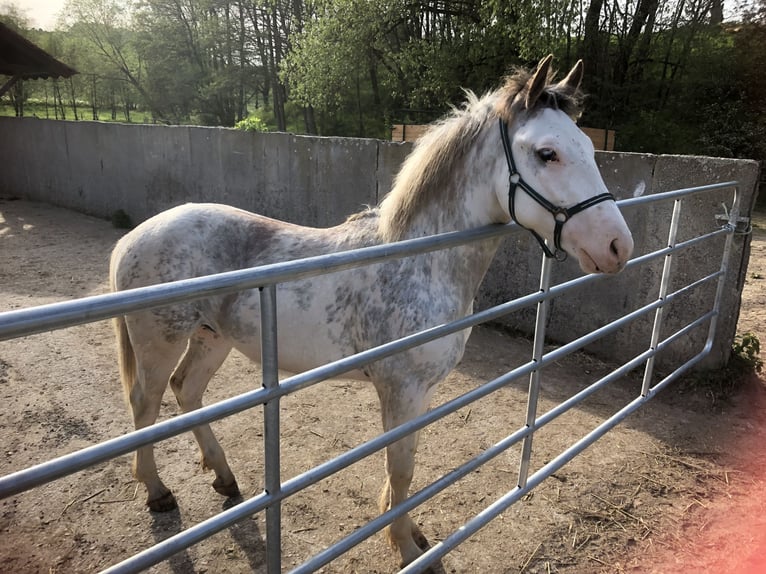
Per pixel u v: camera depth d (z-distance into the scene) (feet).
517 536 7.61
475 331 15.43
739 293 11.57
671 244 9.73
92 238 25.40
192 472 8.89
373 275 6.38
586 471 9.12
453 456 9.52
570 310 14.10
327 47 48.32
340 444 9.80
